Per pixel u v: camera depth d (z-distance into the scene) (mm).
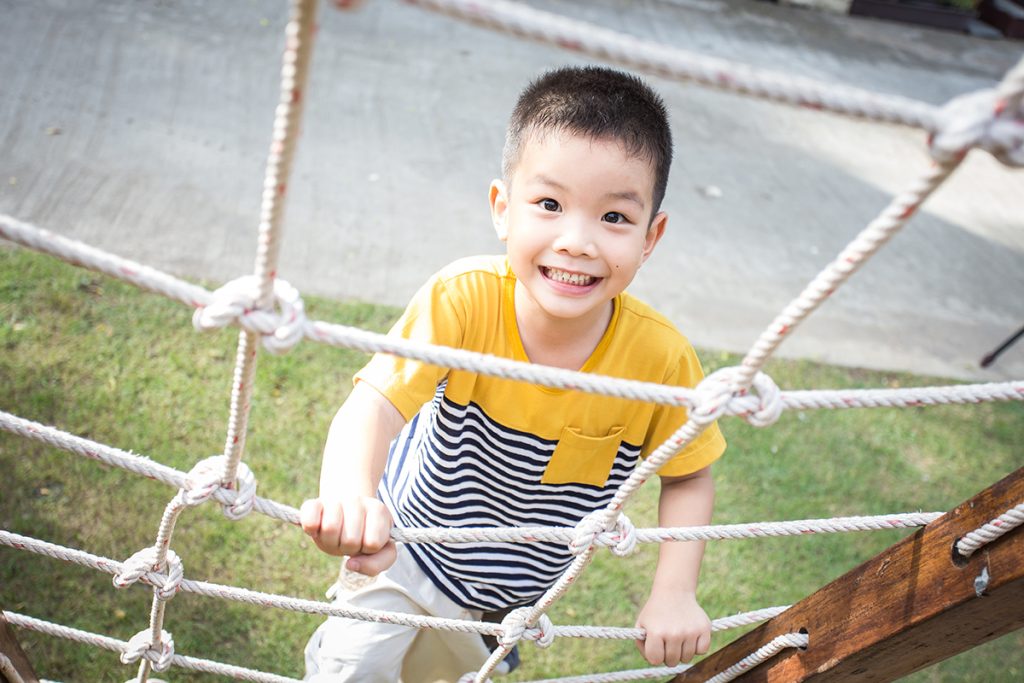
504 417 1616
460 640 1860
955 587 1109
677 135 6496
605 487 1715
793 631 1359
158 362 3328
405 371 1535
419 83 6262
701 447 1729
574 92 1439
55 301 3480
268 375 3375
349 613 1472
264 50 6211
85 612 2453
